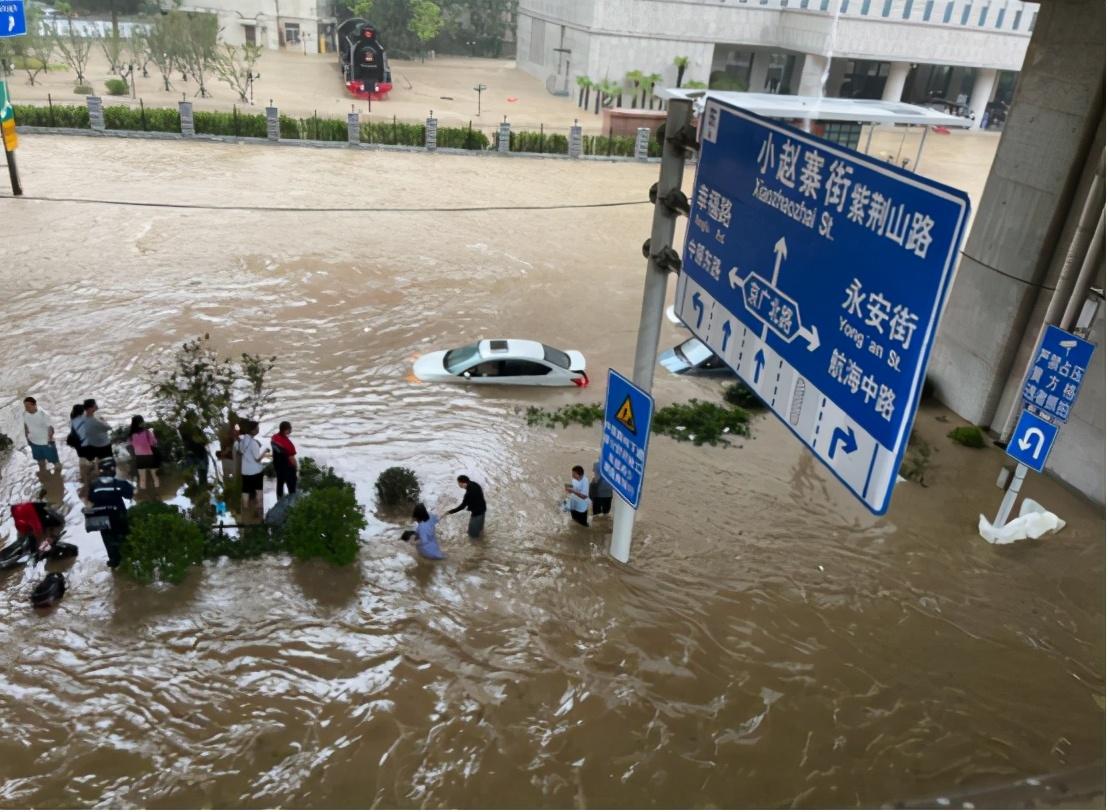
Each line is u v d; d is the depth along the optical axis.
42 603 9.91
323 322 18.97
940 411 17.33
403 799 7.91
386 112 43.53
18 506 10.80
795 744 8.86
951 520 13.41
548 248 25.66
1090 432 14.12
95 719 8.55
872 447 6.16
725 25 50.66
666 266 10.34
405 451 14.07
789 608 11.02
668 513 12.94
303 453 13.77
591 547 11.94
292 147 35.66
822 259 6.82
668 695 9.39
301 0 58.41
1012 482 12.65
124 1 60.12
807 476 14.38
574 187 33.38
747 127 8.05
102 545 11.27
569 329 19.80
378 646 9.77
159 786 7.89
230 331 18.06
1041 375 11.88
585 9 48.97
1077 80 14.18
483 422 15.20
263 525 11.60
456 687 9.27
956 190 5.20
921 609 11.25
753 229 8.01
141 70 46.38
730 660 10.00
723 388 17.38
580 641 10.10
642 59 50.03
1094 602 11.69
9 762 8.03
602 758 8.52
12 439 13.66
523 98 52.22
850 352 6.45
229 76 47.75
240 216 25.94
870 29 49.34
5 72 42.50
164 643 9.59
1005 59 53.09
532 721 8.90
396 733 8.63
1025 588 11.88
